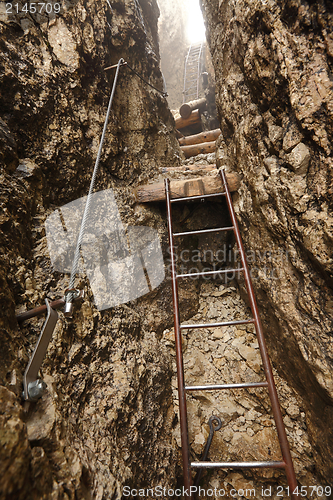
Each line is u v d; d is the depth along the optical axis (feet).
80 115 6.95
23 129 5.31
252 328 7.98
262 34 5.43
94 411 4.51
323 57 4.38
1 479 2.12
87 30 7.64
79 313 5.10
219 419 6.48
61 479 2.95
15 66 5.34
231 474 6.18
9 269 3.92
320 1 4.21
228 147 9.01
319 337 5.00
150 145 11.00
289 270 5.69
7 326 3.38
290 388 6.63
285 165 5.44
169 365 7.29
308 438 5.91
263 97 5.87
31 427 2.98
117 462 4.12
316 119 4.50
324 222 4.52
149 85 11.77
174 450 5.87
